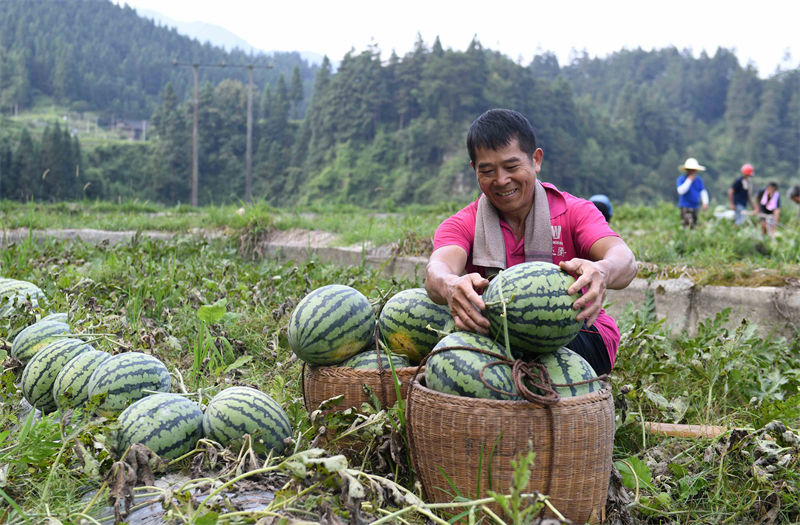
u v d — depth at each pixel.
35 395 4.10
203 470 3.28
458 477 2.95
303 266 7.62
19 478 3.17
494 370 3.00
